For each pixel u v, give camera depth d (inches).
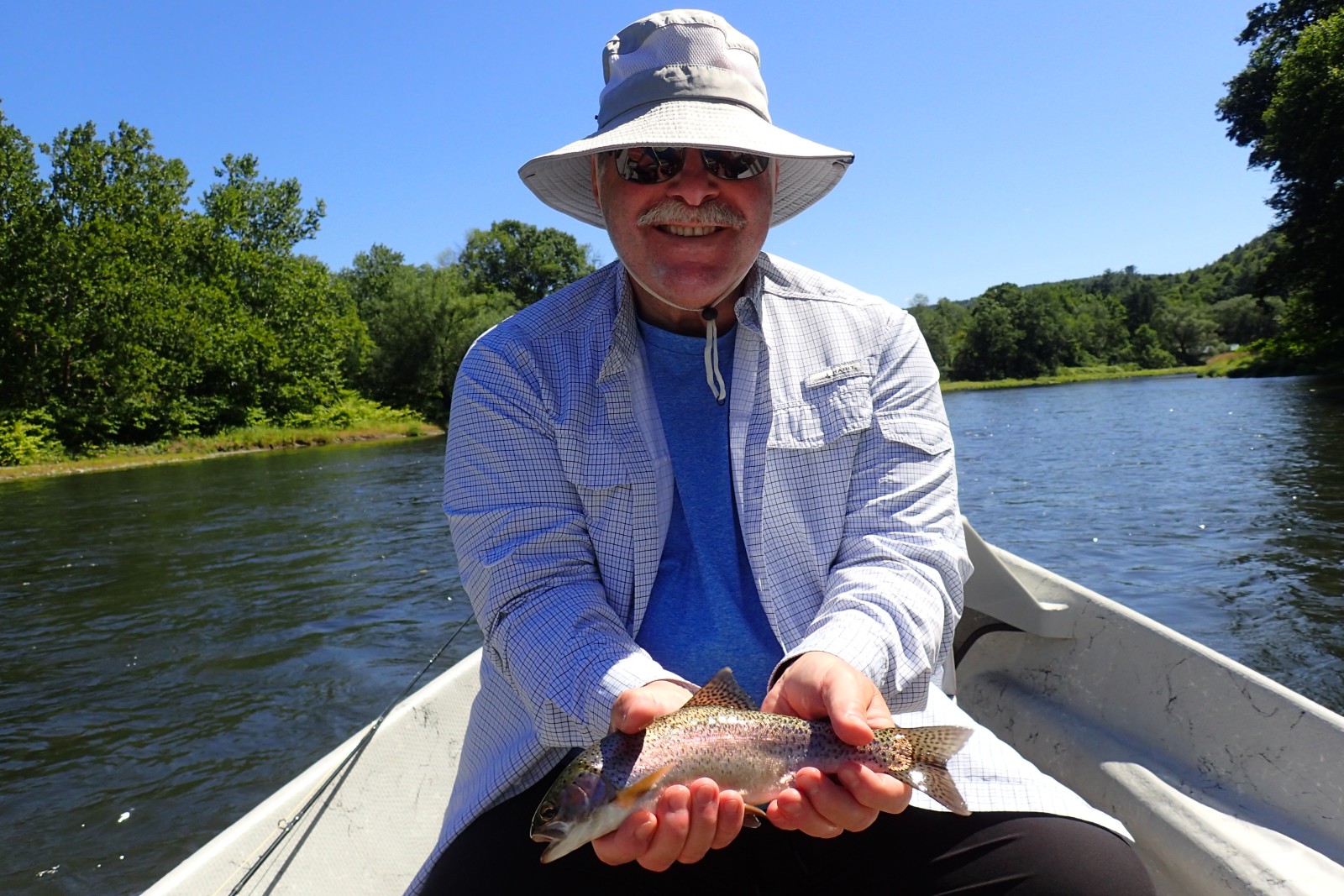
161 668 309.6
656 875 64.4
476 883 65.4
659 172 70.9
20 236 1392.7
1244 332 4247.0
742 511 74.2
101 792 219.6
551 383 76.8
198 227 1815.9
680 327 79.1
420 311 2154.3
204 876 86.7
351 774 99.3
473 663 119.3
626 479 74.0
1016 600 106.3
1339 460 611.5
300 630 346.9
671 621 72.8
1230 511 467.2
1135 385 2409.0
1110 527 450.3
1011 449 853.8
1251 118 1601.9
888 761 56.1
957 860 60.7
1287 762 85.2
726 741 57.9
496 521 74.4
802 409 75.9
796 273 83.4
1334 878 76.0
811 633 66.2
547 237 2989.7
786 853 63.9
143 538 573.3
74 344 1392.7
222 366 1654.8
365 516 631.2
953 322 4291.3
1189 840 84.0
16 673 311.9
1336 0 1492.4
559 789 56.8
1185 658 96.2
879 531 74.1
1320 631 281.6
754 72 77.9
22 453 1223.5
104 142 1707.7
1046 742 104.3
